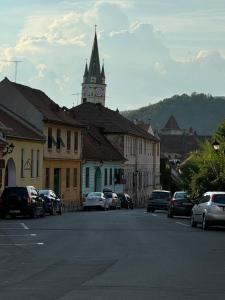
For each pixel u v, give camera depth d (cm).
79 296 1496
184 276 1841
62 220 4769
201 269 2000
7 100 7906
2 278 1806
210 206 3909
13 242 2930
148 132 14450
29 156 7244
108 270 1964
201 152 5816
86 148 9838
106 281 1739
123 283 1703
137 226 4125
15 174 6806
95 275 1856
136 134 12225
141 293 1542
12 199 4978
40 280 1761
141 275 1856
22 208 4978
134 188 12300
